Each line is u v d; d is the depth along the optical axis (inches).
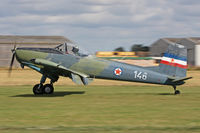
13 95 1464.1
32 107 1103.6
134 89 1797.5
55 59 1465.3
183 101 1272.1
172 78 1491.1
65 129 773.3
